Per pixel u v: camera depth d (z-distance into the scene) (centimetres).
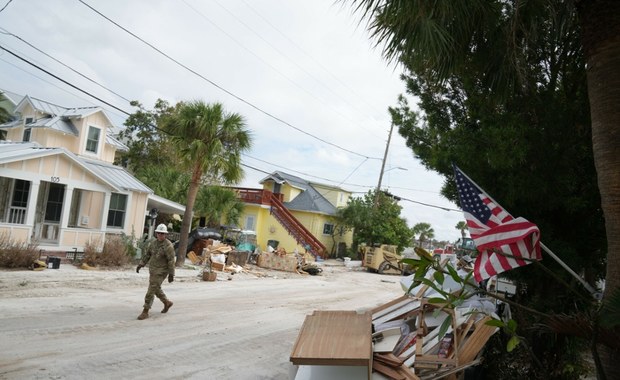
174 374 587
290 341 825
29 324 755
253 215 3281
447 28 532
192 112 1755
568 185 554
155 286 905
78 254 1614
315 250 3222
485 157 579
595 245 604
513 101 618
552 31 568
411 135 782
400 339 554
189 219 1853
